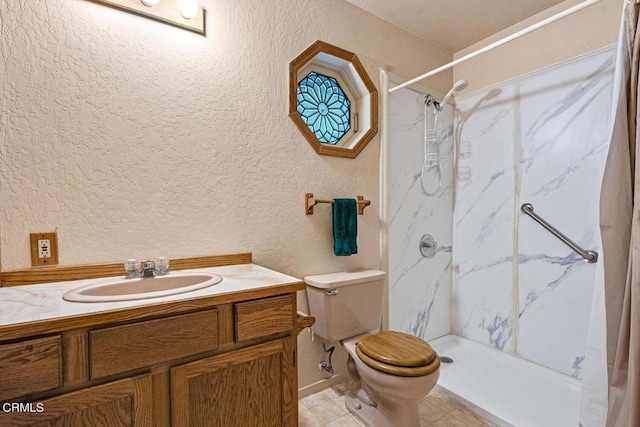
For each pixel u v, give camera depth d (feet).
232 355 3.23
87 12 3.78
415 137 7.18
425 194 7.39
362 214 6.29
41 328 2.38
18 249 3.49
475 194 7.50
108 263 3.93
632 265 3.46
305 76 5.82
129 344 2.72
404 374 3.99
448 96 7.02
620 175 3.84
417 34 7.10
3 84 3.39
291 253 5.41
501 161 6.98
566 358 5.95
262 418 3.43
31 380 2.36
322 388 5.76
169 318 2.90
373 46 6.40
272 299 3.50
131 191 4.07
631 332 3.40
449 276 7.98
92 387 2.58
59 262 3.67
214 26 4.62
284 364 3.58
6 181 3.43
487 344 7.25
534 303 6.43
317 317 5.30
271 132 5.16
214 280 3.65
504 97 6.93
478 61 7.43
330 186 5.85
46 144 3.59
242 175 4.90
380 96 6.50
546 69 6.22
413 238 7.18
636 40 3.70
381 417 4.53
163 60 4.25
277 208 5.25
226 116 4.74
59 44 3.63
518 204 6.68
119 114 3.98
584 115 5.70
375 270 6.12
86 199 3.81
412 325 7.18
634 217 3.47
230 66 4.76
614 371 3.68
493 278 7.14
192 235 4.50
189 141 4.45
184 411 2.97
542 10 6.28
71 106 3.71
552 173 6.14
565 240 5.87
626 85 3.84
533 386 5.85
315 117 5.94
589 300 5.65
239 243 4.89
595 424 3.98
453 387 5.80
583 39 5.73
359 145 6.16
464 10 6.28
